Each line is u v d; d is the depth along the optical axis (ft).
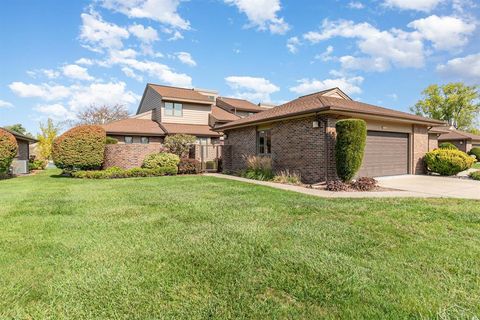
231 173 53.11
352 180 33.32
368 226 15.75
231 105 97.71
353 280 9.71
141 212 19.98
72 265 11.21
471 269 10.50
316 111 33.53
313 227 15.76
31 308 8.41
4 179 46.39
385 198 24.30
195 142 62.23
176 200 24.17
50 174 55.83
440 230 14.97
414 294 8.82
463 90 140.36
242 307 8.28
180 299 8.75
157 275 10.28
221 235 14.53
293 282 9.68
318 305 8.36
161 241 13.79
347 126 31.86
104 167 53.21
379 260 11.34
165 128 73.72
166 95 78.07
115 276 10.23
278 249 12.55
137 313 8.06
